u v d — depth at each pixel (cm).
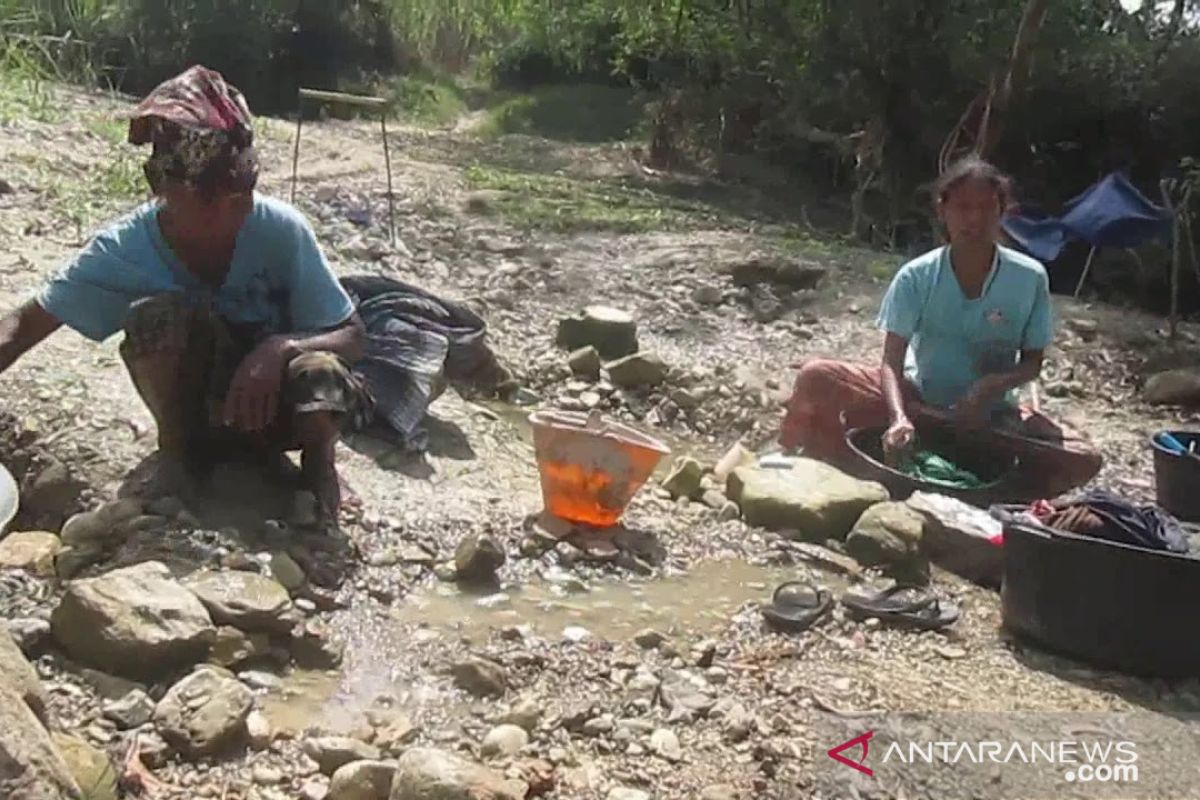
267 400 369
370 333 483
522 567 387
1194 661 353
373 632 341
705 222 998
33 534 371
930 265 486
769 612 366
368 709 303
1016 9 1327
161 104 357
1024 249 1001
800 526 433
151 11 1697
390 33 2117
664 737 301
